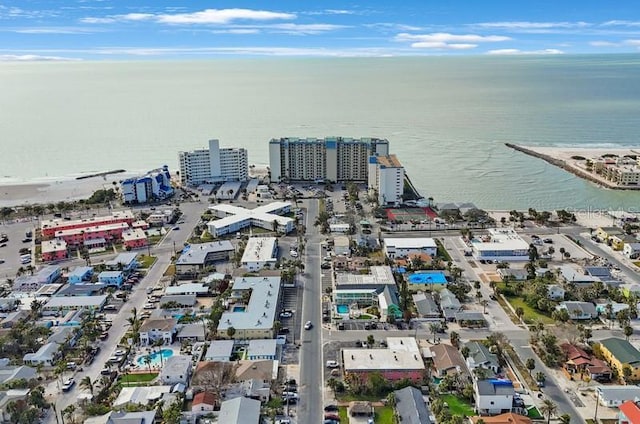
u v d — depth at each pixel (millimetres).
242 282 195875
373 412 129875
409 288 198375
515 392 136750
